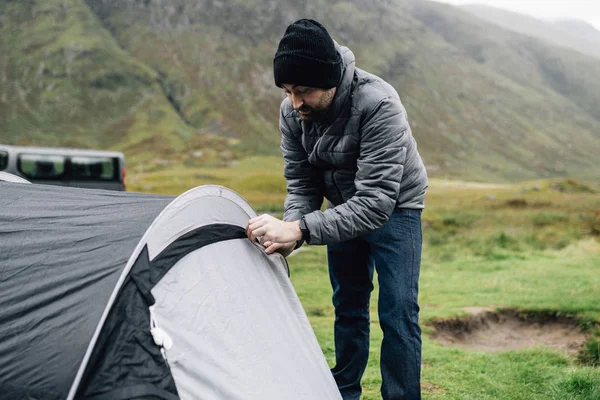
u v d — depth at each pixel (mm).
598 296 7062
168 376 1961
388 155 2568
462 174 172125
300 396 2309
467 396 3715
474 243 13516
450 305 6781
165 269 2221
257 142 165375
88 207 2562
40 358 1866
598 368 4430
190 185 66625
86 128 161750
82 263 2133
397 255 2746
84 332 1896
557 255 11977
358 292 3055
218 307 2270
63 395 1791
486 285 8227
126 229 2277
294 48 2342
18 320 1978
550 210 20844
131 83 189500
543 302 6754
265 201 38500
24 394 1824
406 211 2781
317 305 6910
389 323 2730
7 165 14680
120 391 1853
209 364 2092
